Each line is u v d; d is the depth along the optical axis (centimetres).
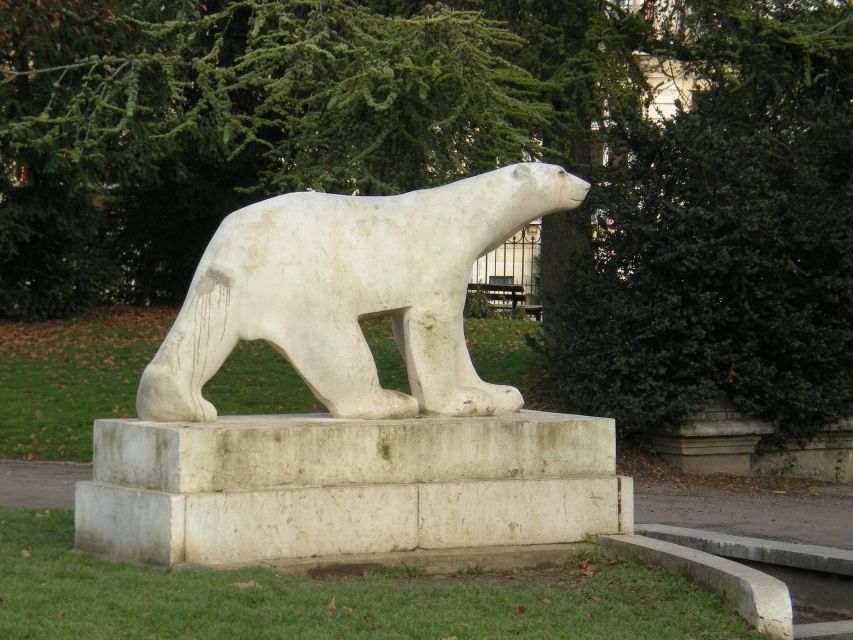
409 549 847
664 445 1556
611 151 1664
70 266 2461
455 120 1579
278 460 813
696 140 1532
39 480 1316
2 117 2188
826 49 1773
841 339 1539
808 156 1608
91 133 1794
